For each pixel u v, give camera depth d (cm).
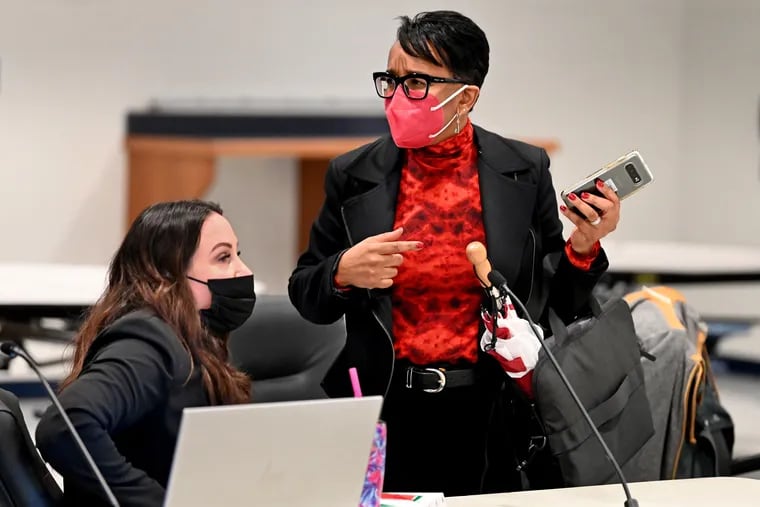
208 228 388
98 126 1516
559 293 464
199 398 374
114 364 355
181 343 371
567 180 1627
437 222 439
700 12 1614
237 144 1393
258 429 301
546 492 408
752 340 1520
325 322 447
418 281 438
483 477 454
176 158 1405
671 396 574
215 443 296
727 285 1558
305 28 1554
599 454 452
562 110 1620
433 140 432
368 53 1568
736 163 1573
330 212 462
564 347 455
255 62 1548
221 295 387
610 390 461
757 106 1544
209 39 1537
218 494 303
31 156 1496
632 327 486
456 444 451
